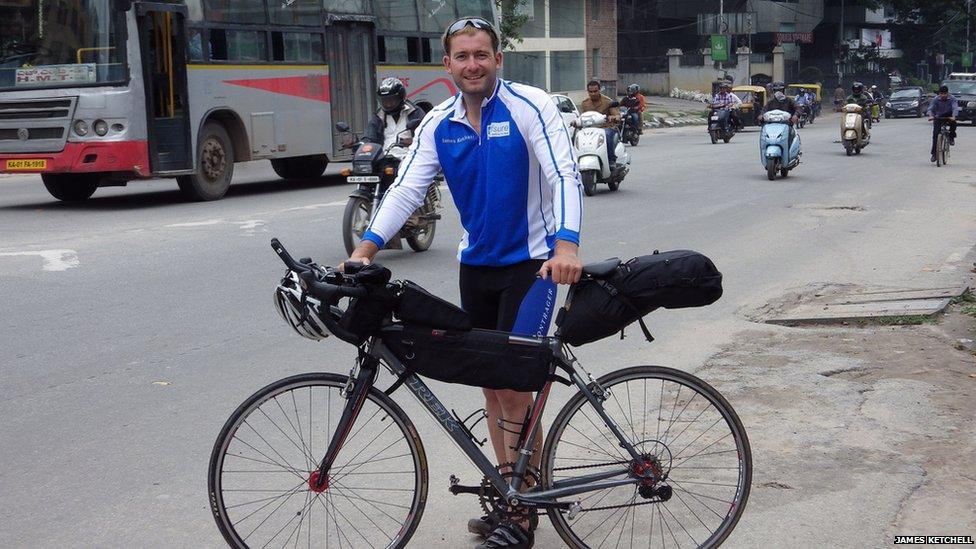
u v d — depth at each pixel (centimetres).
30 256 1023
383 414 379
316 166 2012
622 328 364
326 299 345
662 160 2400
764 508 432
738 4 6178
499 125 374
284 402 383
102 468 480
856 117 2453
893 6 7406
